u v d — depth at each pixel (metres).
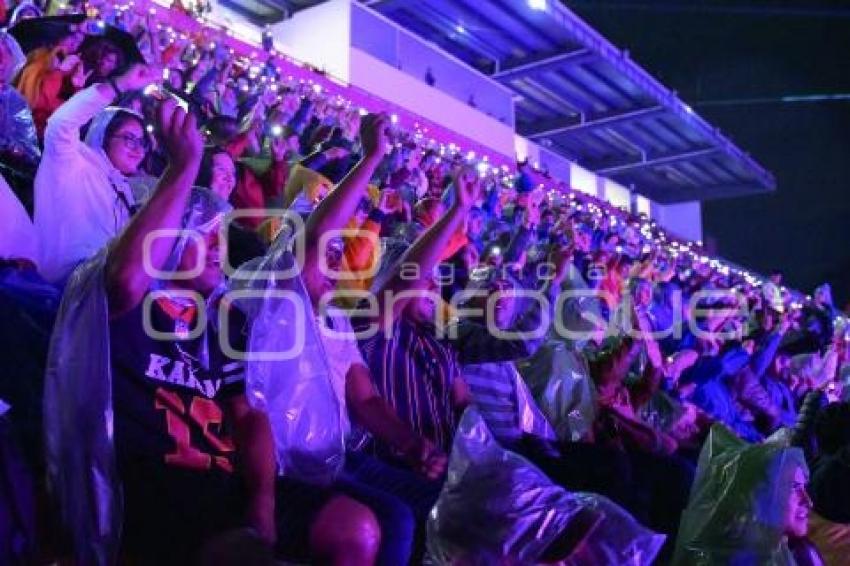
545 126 23.16
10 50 4.05
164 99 2.86
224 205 3.33
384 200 5.12
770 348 8.88
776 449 3.88
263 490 2.80
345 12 16.61
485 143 19.28
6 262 3.12
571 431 5.18
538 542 3.16
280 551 2.89
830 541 4.62
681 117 22.55
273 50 11.43
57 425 2.64
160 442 2.75
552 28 18.50
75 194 3.58
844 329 12.53
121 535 2.68
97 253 2.80
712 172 26.64
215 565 2.57
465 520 3.20
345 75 16.33
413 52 18.08
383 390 4.02
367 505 3.07
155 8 9.43
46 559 2.71
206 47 9.55
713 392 7.74
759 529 3.77
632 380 6.09
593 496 3.31
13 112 4.03
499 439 4.53
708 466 3.97
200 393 2.86
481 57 19.91
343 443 3.17
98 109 3.72
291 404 3.04
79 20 5.16
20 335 2.84
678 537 3.98
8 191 3.41
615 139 24.05
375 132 3.66
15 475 2.53
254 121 7.69
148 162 4.72
